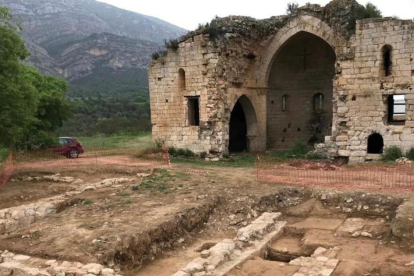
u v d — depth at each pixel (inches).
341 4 957.8
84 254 390.0
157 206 545.0
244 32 1078.4
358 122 909.2
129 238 419.8
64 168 884.0
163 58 1111.0
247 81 1123.3
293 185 642.8
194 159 1032.2
